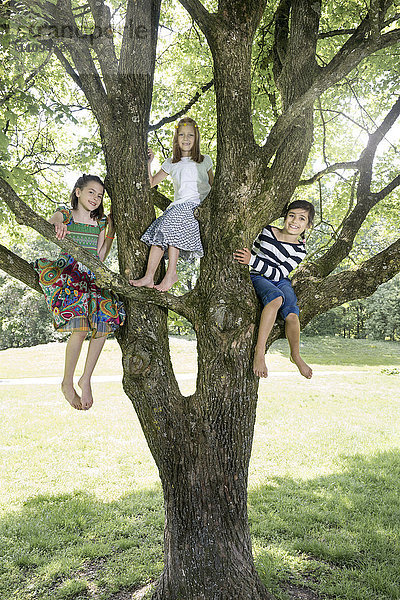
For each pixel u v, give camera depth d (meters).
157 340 3.16
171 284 3.03
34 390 14.09
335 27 5.66
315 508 5.96
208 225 3.12
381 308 30.72
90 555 4.84
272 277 3.12
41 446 8.59
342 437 9.27
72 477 7.11
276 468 7.53
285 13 4.46
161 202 3.62
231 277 3.02
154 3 3.08
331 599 3.99
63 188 7.31
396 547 4.91
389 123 4.61
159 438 3.21
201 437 3.19
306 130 3.18
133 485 6.81
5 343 29.28
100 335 2.97
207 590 3.19
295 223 3.14
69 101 6.33
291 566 4.54
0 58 3.35
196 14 3.02
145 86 3.04
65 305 2.88
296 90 3.32
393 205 7.61
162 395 3.16
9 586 4.30
